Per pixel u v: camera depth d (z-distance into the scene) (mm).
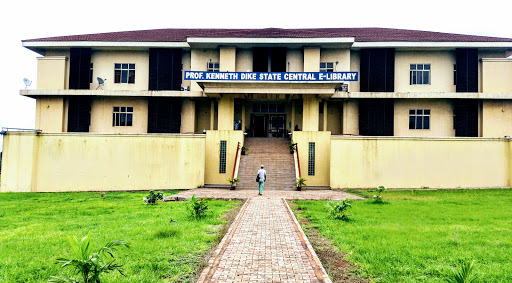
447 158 19125
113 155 19344
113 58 24766
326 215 10195
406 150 19125
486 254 6215
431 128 23547
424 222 9078
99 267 4238
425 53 23812
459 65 23172
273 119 26016
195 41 22922
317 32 25453
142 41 23859
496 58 22812
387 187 18969
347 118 23953
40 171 19312
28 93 23469
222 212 10734
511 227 8422
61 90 23531
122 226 8570
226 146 20562
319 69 23453
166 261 5824
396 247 6645
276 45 23484
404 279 5141
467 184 19031
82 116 24141
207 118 24922
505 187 18875
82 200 14695
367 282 5117
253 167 19547
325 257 6273
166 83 24094
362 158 19062
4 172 19312
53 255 6234
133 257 6035
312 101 22891
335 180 18906
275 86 21438
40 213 10930
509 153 19219
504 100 22828
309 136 20672
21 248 6633
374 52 23625
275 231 8000
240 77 21141
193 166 19141
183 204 12570
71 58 24172
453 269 5449
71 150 19375
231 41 22969
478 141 19219
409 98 23188
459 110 23125
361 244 6898
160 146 19297
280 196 14734
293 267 5508
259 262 5746
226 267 5488
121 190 19094
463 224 8836
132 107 24531
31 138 19375
